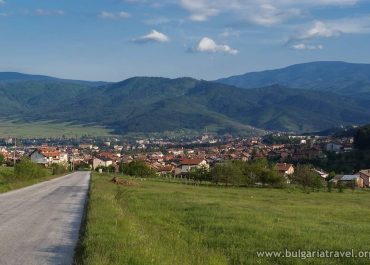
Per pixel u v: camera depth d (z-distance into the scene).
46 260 16.05
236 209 38.22
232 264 17.44
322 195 87.44
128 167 147.00
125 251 15.67
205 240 22.02
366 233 27.05
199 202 44.06
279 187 111.12
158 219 29.08
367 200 76.12
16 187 61.66
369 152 195.00
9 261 15.89
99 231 20.16
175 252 17.17
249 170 114.12
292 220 32.31
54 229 23.25
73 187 65.19
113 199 40.75
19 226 24.30
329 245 21.33
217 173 112.88
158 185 88.88
